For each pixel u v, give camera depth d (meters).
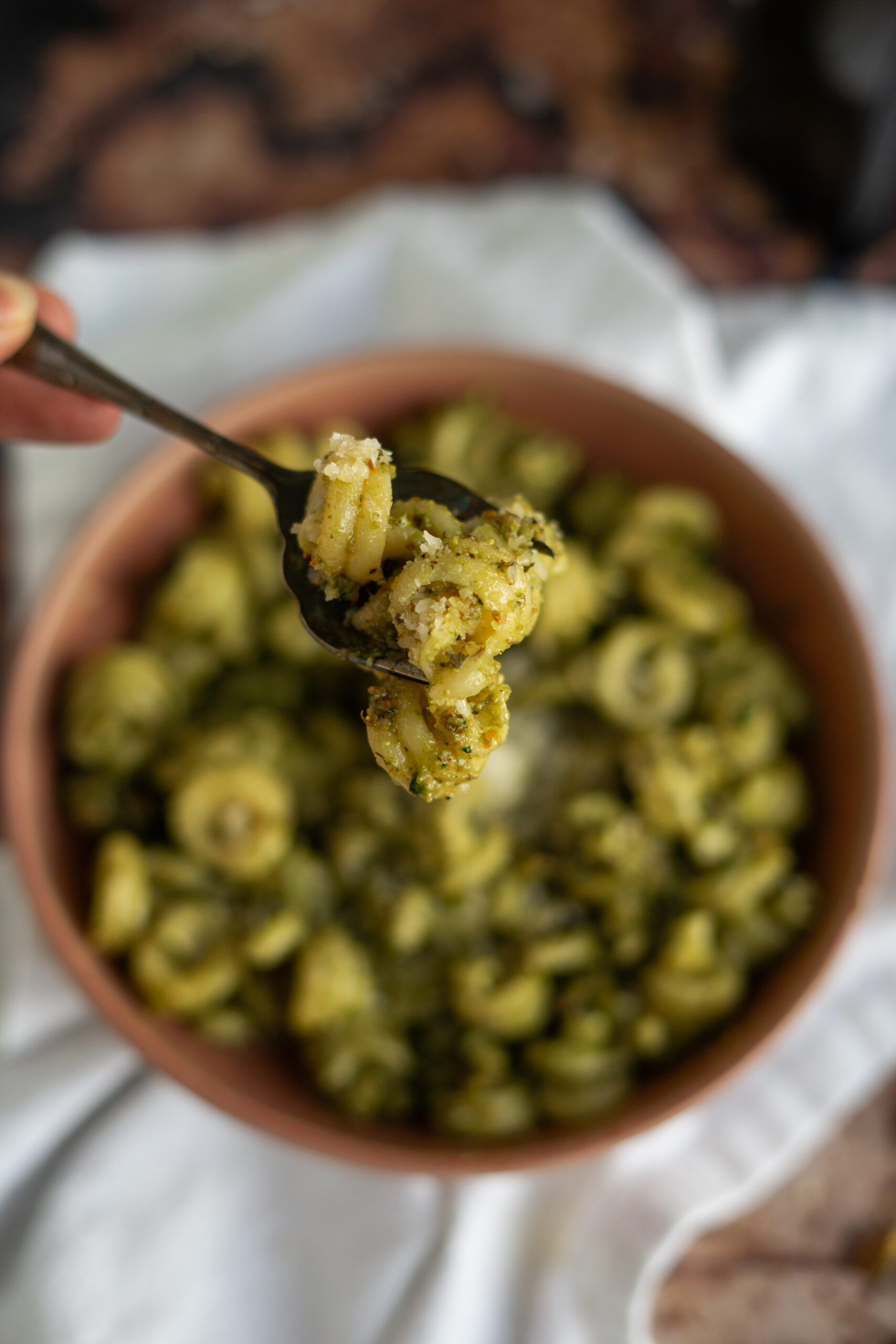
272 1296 0.38
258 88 0.48
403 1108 0.37
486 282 0.44
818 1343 0.38
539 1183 0.39
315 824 0.38
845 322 0.44
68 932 0.35
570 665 0.38
